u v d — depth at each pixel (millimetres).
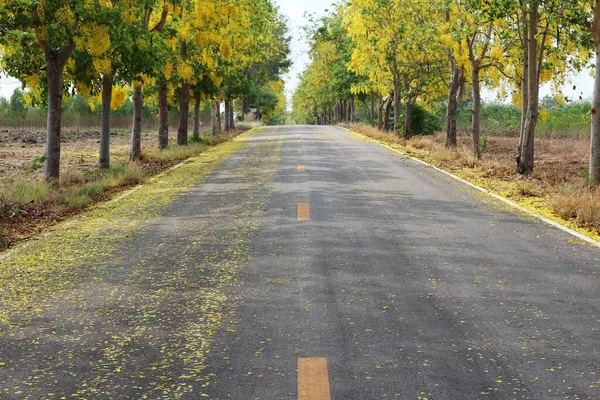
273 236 11719
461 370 5848
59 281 9109
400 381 5613
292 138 45031
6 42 15625
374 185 18578
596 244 11078
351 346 6449
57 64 19031
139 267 9797
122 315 7570
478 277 8977
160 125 32531
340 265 9625
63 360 6250
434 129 53719
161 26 24562
